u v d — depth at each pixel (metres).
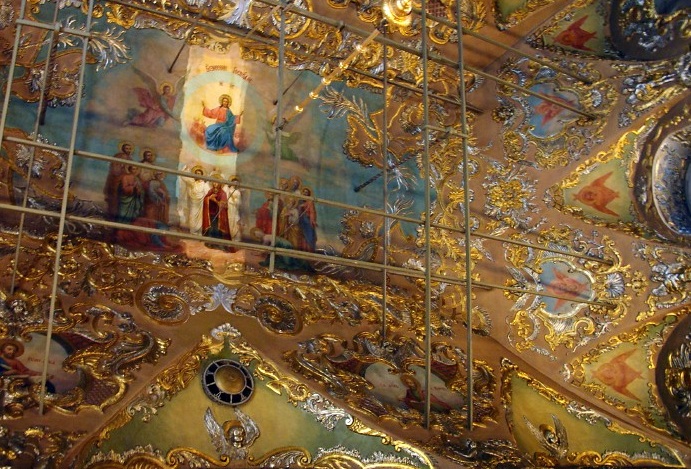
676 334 9.39
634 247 9.78
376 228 10.54
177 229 9.28
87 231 8.74
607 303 9.83
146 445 6.63
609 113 9.97
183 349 7.53
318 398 7.68
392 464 7.49
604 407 9.35
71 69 9.15
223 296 8.52
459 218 10.96
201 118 9.82
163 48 9.73
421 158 11.05
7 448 5.97
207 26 9.75
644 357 9.50
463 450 7.88
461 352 9.76
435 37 10.71
